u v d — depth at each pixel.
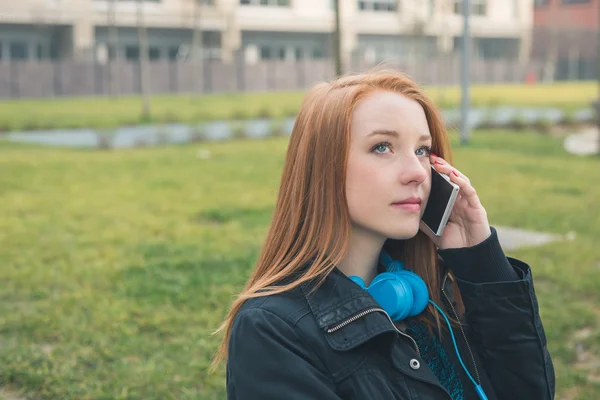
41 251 7.34
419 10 52.66
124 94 42.66
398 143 1.62
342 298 1.58
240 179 12.44
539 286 6.18
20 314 5.41
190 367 4.45
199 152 16.59
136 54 49.62
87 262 6.92
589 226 8.64
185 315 5.35
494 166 13.86
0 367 4.44
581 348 4.90
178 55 50.72
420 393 1.59
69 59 46.53
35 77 39.81
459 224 1.86
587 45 64.06
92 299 5.76
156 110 30.11
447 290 1.92
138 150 17.14
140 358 4.66
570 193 11.17
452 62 52.12
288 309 1.57
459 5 58.59
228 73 45.69
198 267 6.68
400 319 1.71
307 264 1.64
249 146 18.00
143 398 4.09
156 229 8.40
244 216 9.20
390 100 1.64
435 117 1.74
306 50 56.31
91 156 15.59
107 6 47.03
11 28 45.12
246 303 1.64
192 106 32.59
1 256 7.12
